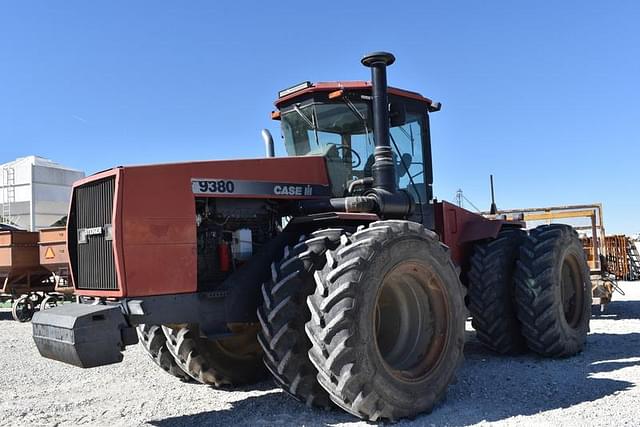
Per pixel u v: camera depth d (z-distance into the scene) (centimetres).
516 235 655
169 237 407
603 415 387
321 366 376
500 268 611
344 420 397
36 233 1331
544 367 553
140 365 659
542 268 590
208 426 399
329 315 377
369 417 381
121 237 389
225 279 448
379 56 485
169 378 577
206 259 443
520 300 596
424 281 439
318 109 540
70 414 446
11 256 1289
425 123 608
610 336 730
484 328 612
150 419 423
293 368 398
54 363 697
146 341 545
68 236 450
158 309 397
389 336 447
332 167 523
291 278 403
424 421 390
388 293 448
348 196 516
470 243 653
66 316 374
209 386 530
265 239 477
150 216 402
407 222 435
